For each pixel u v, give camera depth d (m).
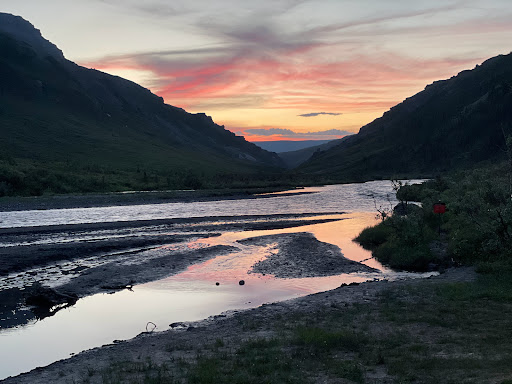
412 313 14.85
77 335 16.00
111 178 135.00
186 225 49.53
